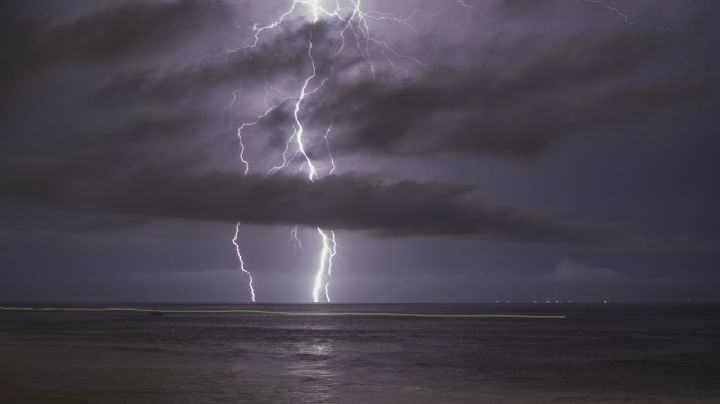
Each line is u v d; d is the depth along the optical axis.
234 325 77.50
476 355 38.31
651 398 21.28
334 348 42.47
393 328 74.19
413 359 35.19
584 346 46.75
